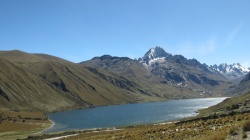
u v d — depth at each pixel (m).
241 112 64.56
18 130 149.50
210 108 182.00
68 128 152.88
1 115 188.25
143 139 43.69
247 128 24.89
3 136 130.75
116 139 52.84
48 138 108.81
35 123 177.75
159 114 192.25
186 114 176.38
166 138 37.28
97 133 99.56
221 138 23.31
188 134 36.69
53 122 193.75
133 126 118.00
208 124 44.09
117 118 187.12
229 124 37.69
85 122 178.50
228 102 160.25
